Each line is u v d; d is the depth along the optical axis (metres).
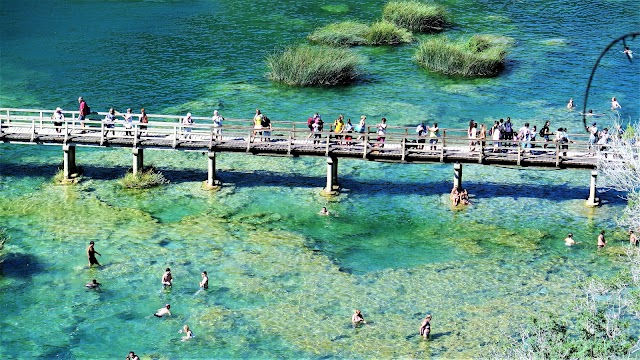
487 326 37.03
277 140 52.03
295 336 36.53
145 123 50.12
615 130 50.75
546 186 51.16
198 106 62.78
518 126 59.97
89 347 35.56
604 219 46.91
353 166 53.81
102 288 39.69
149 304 38.59
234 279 40.69
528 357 28.80
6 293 39.09
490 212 47.84
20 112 61.22
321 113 62.09
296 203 48.62
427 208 48.31
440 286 40.41
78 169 51.50
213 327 37.03
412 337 36.44
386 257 42.97
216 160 54.03
